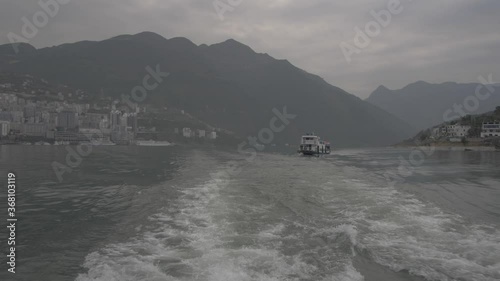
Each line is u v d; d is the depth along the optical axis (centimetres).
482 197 2033
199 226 1256
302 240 1086
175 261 899
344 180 2777
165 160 5584
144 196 1944
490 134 13838
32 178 2914
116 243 1073
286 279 789
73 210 1608
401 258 931
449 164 5303
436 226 1266
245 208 1572
